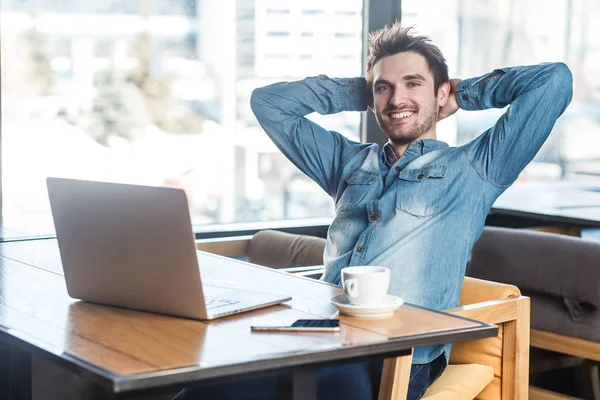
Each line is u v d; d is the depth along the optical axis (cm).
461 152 219
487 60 345
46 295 176
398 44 230
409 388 194
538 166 329
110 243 161
